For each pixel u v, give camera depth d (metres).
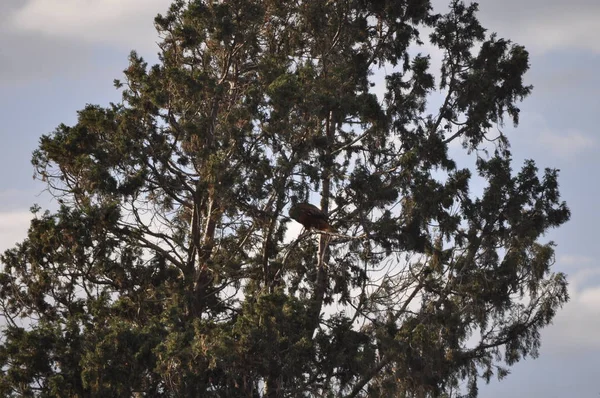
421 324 106.75
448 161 117.75
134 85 120.50
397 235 108.56
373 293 114.31
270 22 122.44
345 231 113.69
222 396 97.69
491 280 113.56
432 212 109.38
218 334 95.06
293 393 99.62
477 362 113.25
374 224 108.25
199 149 114.50
